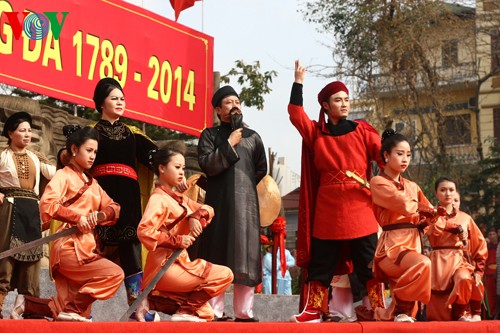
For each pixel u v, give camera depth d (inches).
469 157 965.2
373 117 906.1
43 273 346.0
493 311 549.6
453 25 896.9
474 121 1109.7
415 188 272.2
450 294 291.1
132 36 425.7
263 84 729.0
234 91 288.8
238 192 275.7
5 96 438.9
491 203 911.7
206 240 274.7
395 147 267.3
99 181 269.0
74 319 228.8
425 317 344.8
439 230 299.4
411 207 259.6
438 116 905.5
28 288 278.1
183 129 455.5
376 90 872.3
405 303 256.4
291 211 1123.9
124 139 275.6
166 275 240.2
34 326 192.9
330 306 300.0
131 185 272.7
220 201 275.4
